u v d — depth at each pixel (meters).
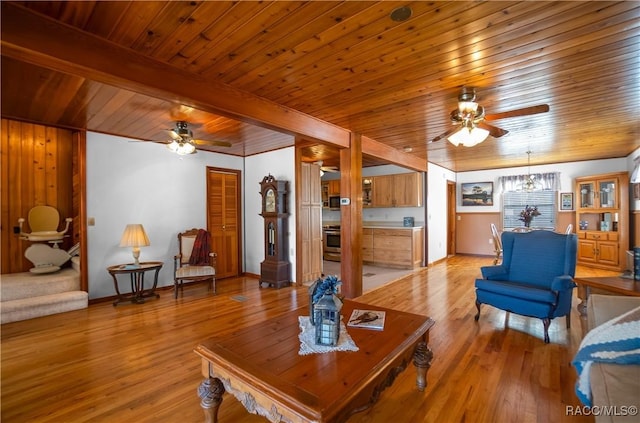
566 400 1.91
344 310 2.27
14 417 1.79
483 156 6.07
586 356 1.50
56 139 4.37
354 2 1.62
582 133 4.29
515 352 2.57
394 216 7.18
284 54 2.15
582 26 1.85
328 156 5.78
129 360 2.48
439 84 2.68
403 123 3.79
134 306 3.93
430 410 1.84
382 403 1.91
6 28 1.58
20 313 3.38
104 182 4.19
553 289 2.79
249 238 5.84
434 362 2.41
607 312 1.88
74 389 2.08
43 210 4.22
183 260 4.81
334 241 7.52
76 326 3.22
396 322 2.01
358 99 2.99
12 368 2.36
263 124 3.02
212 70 2.36
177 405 1.91
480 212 7.82
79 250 4.01
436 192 7.09
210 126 3.89
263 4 1.63
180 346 2.75
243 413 1.86
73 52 1.80
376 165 7.21
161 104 3.07
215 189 5.49
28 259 4.02
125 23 1.77
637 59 2.25
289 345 1.68
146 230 4.62
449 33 1.92
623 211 5.58
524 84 2.69
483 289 3.21
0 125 3.56
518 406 1.86
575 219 6.47
